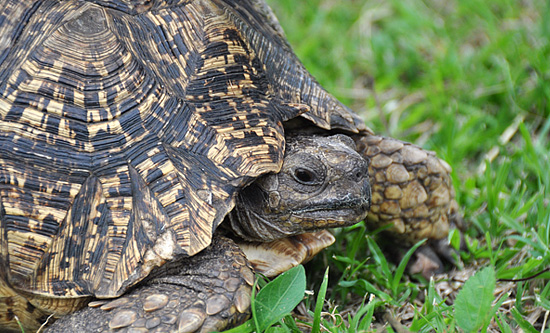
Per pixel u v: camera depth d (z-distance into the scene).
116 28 2.95
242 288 2.75
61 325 2.70
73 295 2.67
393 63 5.67
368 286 3.29
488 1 6.04
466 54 5.55
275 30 3.65
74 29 2.89
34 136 2.74
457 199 4.04
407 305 3.31
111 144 2.78
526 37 5.45
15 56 2.85
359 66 5.78
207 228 2.70
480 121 4.83
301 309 3.19
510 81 4.82
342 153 3.00
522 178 4.15
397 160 3.58
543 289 3.31
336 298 3.43
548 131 4.66
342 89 5.44
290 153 3.04
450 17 6.04
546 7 5.48
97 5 2.99
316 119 3.19
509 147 4.60
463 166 4.55
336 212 3.01
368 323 2.89
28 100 2.77
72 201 2.72
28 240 2.68
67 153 2.75
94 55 2.87
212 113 2.91
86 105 2.81
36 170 2.72
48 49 2.84
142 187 2.74
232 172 2.81
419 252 3.75
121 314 2.63
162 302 2.67
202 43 3.05
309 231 3.12
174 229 2.68
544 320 3.07
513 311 2.97
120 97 2.83
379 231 3.74
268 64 3.24
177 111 2.87
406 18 5.94
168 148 2.80
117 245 2.69
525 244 3.64
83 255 2.70
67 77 2.82
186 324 2.61
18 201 2.69
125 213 2.71
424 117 5.00
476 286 2.71
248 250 3.20
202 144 2.83
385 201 3.62
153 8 3.08
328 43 6.01
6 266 2.68
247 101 3.00
